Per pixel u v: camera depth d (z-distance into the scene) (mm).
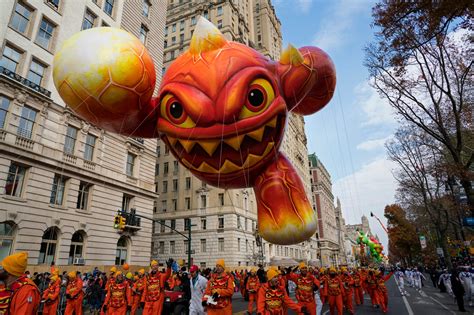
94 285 13852
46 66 19984
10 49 18109
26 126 18125
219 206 38625
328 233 86062
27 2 19234
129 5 27953
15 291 3602
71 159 20375
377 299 12453
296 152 69000
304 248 61156
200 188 40469
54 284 9375
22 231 16906
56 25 21016
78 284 9766
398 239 50062
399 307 13781
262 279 6234
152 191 28047
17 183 17328
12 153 16859
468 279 14680
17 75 17859
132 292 9727
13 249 16453
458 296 12641
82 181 21250
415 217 42125
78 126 21359
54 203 19156
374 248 60281
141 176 27141
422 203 32406
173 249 39750
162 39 32500
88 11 23750
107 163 23375
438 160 19875
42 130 18828
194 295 7148
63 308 12258
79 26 22672
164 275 8508
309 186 80250
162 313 9781
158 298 8266
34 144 18172
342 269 11719
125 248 24625
